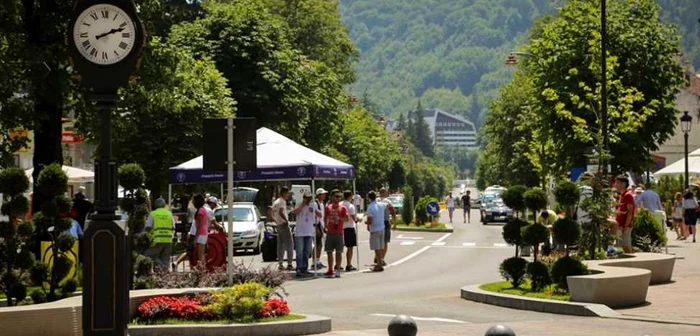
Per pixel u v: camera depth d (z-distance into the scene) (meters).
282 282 22.05
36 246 20.81
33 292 19.27
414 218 71.88
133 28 13.07
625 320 19.34
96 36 13.00
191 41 60.59
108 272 12.91
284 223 31.88
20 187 18.89
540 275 22.92
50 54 30.48
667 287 25.20
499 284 24.59
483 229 66.75
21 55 30.31
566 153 48.72
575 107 47.94
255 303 17.78
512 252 42.16
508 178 87.06
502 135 88.00
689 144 107.06
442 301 23.48
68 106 33.81
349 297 24.86
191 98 48.53
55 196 19.28
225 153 21.62
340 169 34.38
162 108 36.62
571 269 22.08
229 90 53.19
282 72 61.97
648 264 25.92
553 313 20.84
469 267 34.47
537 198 23.17
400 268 34.31
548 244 27.81
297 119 62.78
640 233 33.69
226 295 17.81
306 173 32.44
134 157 48.47
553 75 48.81
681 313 20.08
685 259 34.38
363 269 33.84
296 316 18.16
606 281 20.94
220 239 29.00
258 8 63.09
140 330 16.75
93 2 13.02
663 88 48.91
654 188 65.12
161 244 27.62
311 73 68.56
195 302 17.97
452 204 80.56
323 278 30.47
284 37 64.25
